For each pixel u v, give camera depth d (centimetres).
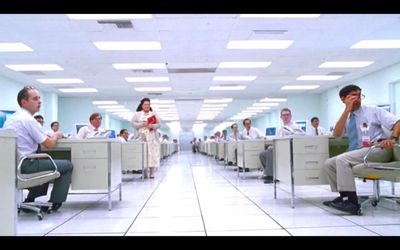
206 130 3812
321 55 830
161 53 786
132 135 756
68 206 357
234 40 699
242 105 1822
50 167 306
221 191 451
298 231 233
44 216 305
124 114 2188
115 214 309
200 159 1573
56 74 995
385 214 290
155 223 267
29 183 279
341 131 326
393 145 279
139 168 637
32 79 1066
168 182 582
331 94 1356
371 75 1069
